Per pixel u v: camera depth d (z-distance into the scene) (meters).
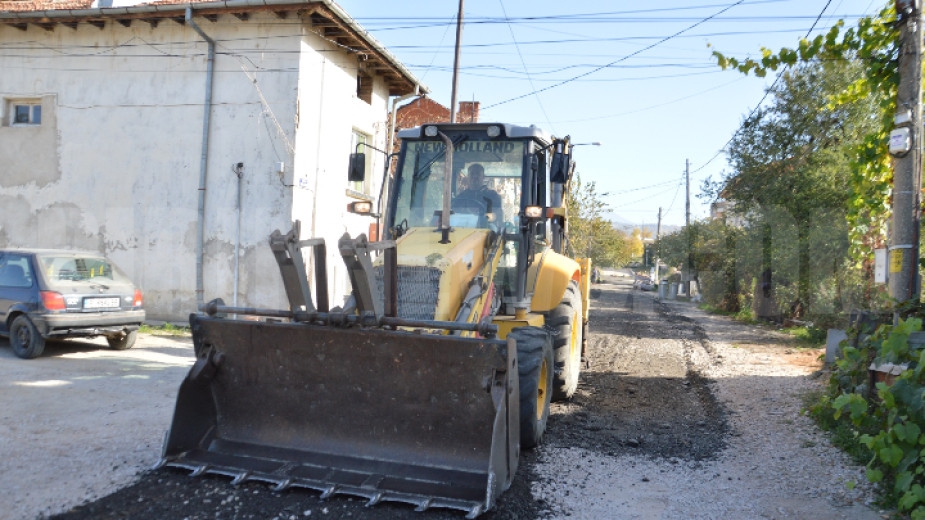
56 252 10.23
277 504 4.50
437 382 4.83
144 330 13.02
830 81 16.55
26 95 15.12
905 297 6.84
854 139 16.28
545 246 8.11
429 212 7.05
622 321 20.27
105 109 14.62
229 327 5.29
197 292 13.91
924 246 7.77
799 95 17.77
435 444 4.91
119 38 14.50
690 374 10.55
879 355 5.87
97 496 4.58
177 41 14.18
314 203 14.32
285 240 4.79
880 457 4.63
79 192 14.77
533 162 7.13
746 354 12.84
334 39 14.69
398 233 6.64
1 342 11.10
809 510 4.85
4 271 9.99
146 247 14.32
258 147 13.73
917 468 4.40
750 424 7.30
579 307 8.80
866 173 8.30
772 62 7.93
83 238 14.72
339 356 5.04
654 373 10.60
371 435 5.06
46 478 4.91
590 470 5.62
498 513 4.49
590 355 12.48
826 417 6.96
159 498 4.57
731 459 6.06
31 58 15.05
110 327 10.32
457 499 4.43
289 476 4.80
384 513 4.40
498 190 7.03
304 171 13.91
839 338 10.40
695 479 5.50
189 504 4.48
